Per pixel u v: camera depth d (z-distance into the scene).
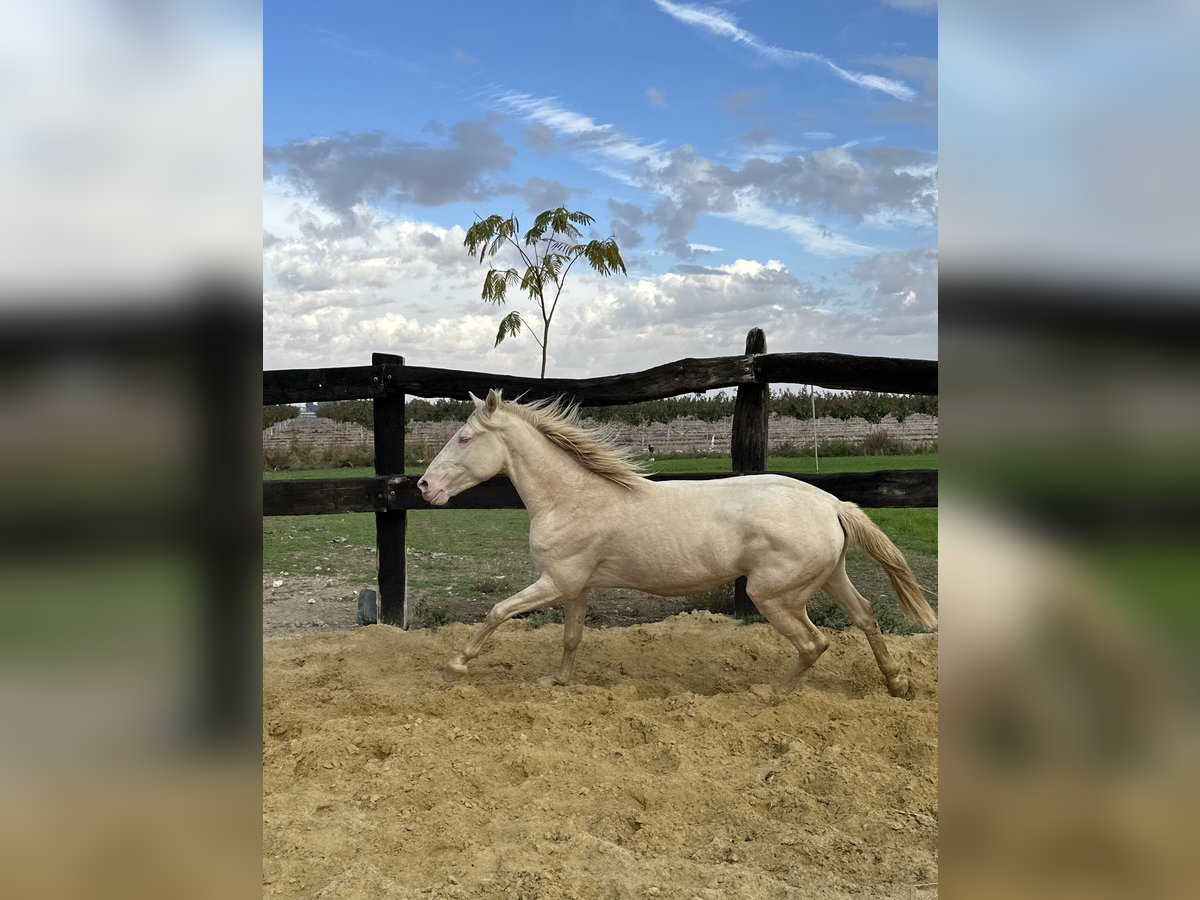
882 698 4.38
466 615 6.55
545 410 4.67
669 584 4.49
